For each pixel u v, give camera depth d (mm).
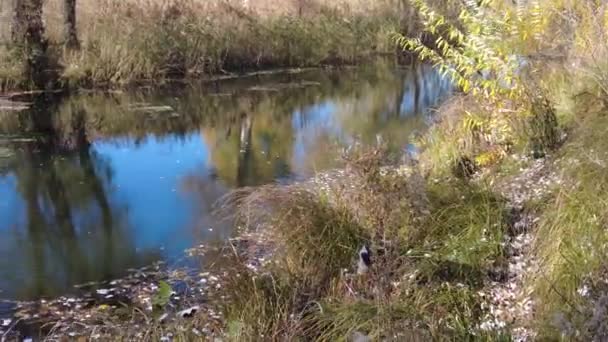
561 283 4133
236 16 18766
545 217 4809
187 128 12117
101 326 4762
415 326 4012
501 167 6336
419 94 15867
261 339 4141
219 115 13328
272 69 19078
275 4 21078
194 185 8516
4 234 6828
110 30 15734
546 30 6938
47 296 5496
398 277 4758
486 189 5633
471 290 4523
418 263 4793
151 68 15734
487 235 5039
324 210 5434
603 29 6324
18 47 14180
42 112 12742
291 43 19734
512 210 5363
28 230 6949
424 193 5336
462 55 6473
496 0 6605
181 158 9953
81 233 6875
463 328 4020
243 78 17562
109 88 15039
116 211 7531
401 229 5168
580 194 4699
